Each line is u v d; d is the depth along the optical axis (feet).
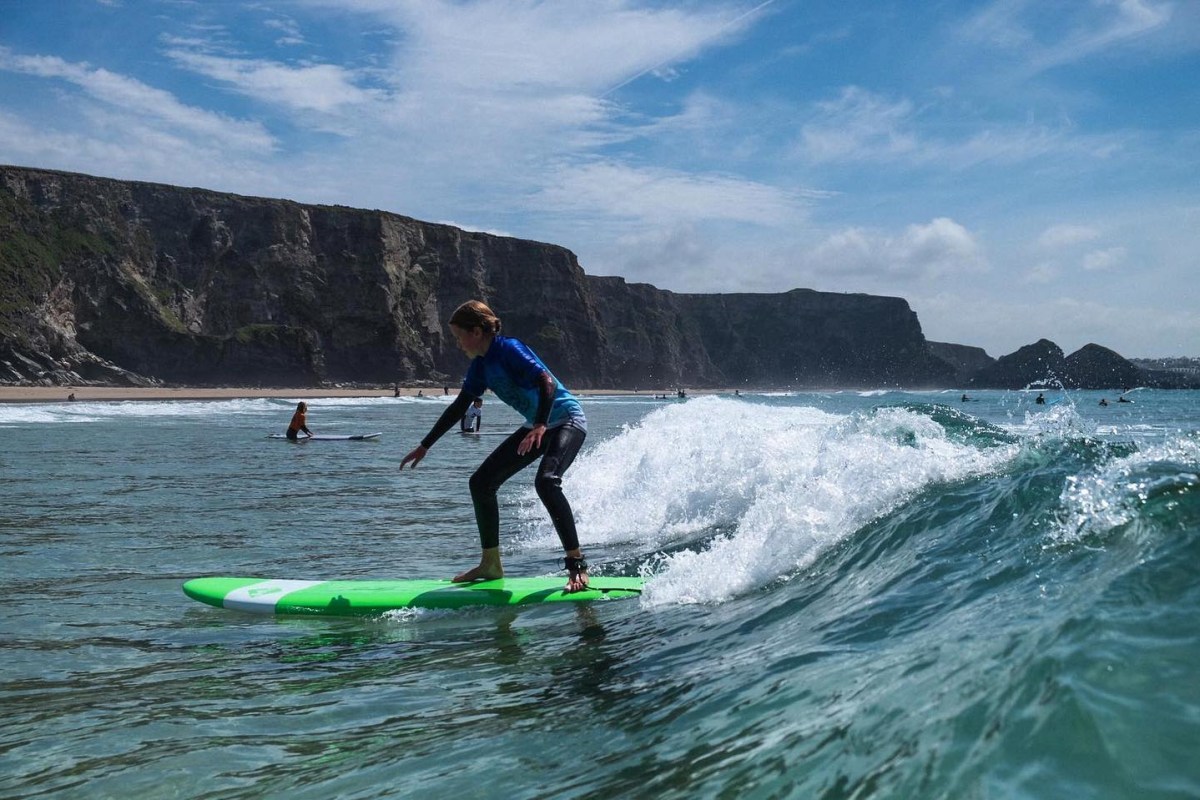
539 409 16.63
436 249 493.36
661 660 11.55
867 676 8.04
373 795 7.95
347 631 15.16
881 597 11.43
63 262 355.97
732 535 19.71
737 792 6.37
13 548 23.79
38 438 74.49
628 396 456.86
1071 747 5.47
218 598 17.06
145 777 8.80
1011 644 7.35
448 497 36.19
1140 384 602.03
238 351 376.27
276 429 95.91
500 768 8.28
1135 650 6.39
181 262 408.26
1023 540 11.47
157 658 13.57
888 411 22.49
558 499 16.83
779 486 20.54
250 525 28.19
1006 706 6.15
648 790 6.95
